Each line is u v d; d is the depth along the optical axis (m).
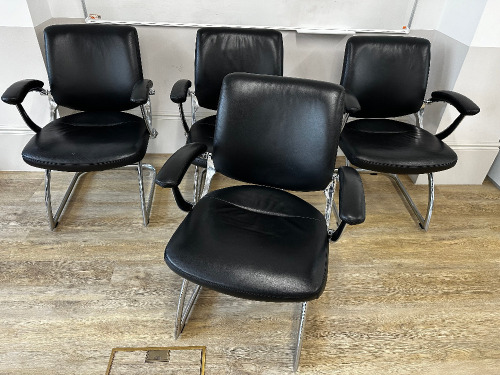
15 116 2.01
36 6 1.82
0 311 1.39
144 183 2.12
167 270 1.60
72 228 1.79
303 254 1.07
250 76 1.23
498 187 2.26
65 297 1.46
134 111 2.31
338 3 1.99
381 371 1.27
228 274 1.00
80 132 1.65
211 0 1.96
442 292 1.56
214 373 1.24
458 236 1.87
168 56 2.13
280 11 2.01
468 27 1.83
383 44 1.79
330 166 1.22
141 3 1.96
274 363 1.28
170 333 1.35
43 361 1.24
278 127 1.22
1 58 1.86
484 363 1.30
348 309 1.47
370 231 1.87
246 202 1.29
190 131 1.75
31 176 2.13
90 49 1.70
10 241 1.70
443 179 2.24
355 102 1.64
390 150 1.63
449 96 1.71
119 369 1.23
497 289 1.59
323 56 2.15
